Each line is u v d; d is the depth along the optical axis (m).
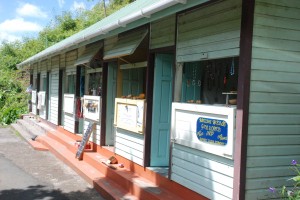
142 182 6.66
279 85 4.62
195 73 5.98
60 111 13.73
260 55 4.49
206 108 5.00
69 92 12.86
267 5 4.51
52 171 9.12
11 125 18.83
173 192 5.91
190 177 5.41
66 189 7.59
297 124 4.76
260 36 4.48
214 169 4.90
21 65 20.27
